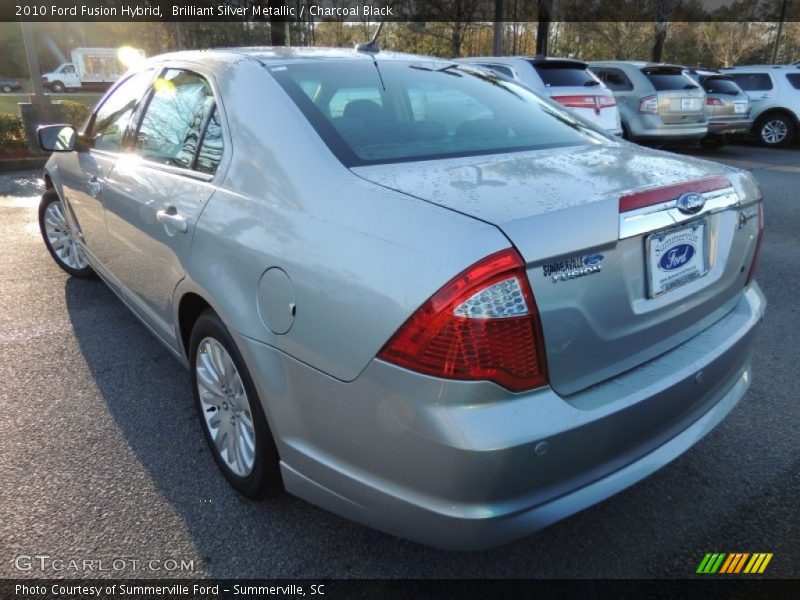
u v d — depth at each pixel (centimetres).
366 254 171
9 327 399
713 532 229
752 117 1432
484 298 153
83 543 221
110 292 463
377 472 173
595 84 901
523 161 216
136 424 295
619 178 197
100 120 372
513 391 159
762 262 550
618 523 234
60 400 315
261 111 229
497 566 214
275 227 200
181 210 248
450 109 262
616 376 187
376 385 165
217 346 236
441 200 174
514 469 158
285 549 220
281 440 202
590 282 170
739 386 239
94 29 4375
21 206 748
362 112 236
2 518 232
